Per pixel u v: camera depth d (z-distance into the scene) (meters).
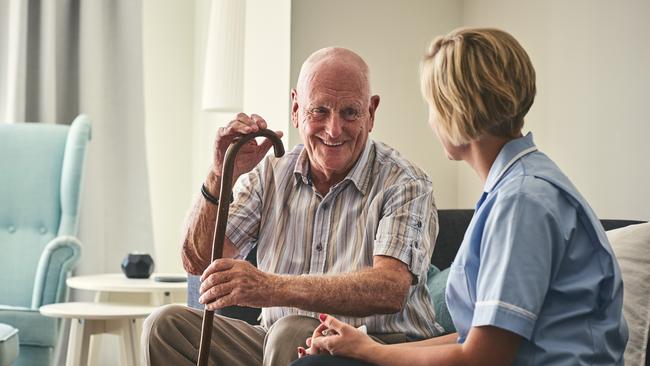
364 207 2.21
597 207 3.03
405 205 2.14
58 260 3.80
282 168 2.34
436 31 3.65
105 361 4.76
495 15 3.47
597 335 1.45
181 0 5.04
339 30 3.53
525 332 1.39
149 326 2.16
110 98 4.80
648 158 2.85
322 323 1.66
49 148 4.16
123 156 4.80
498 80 1.49
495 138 1.56
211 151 4.77
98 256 4.70
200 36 4.98
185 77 5.05
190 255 2.36
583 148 3.08
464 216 2.84
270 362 1.98
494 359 1.42
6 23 4.61
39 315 3.70
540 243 1.42
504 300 1.40
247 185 2.34
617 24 2.96
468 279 1.53
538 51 3.27
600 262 1.47
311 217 2.25
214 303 1.91
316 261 2.22
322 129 2.17
